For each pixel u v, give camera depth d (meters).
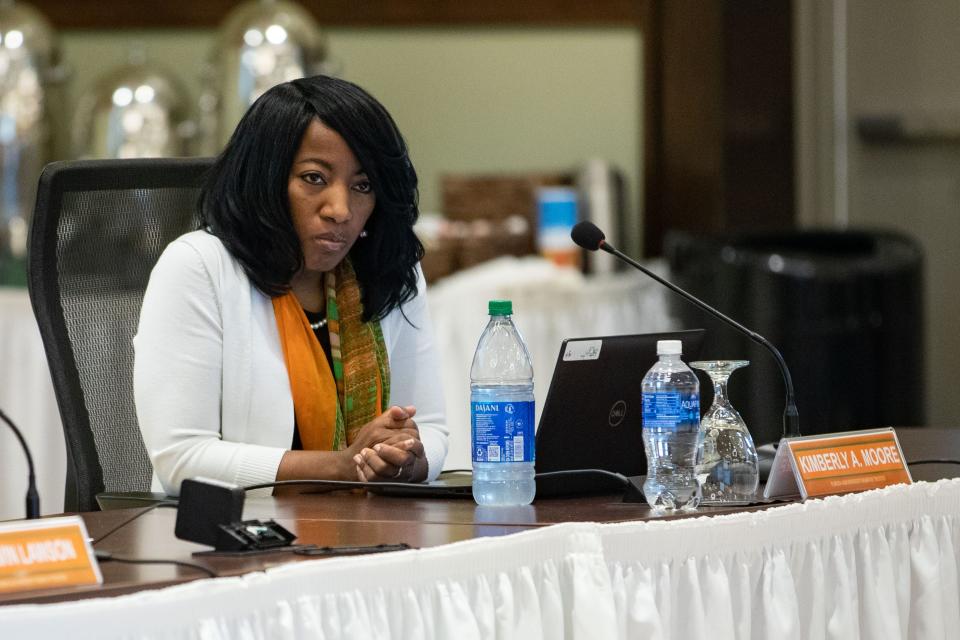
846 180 14.95
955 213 14.90
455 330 11.34
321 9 14.13
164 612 3.64
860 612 5.09
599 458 5.49
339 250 5.94
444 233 12.34
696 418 5.18
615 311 12.09
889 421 12.41
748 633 4.75
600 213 13.16
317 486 5.60
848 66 14.82
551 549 4.38
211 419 5.82
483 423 5.21
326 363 6.10
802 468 5.10
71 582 3.79
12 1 12.55
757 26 14.24
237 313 5.91
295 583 3.88
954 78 14.68
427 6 14.19
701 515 4.86
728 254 12.31
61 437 10.66
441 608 4.14
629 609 4.50
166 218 6.61
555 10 14.25
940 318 15.12
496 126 14.41
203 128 12.24
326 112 5.82
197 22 14.02
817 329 12.15
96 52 14.09
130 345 6.41
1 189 12.01
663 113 14.34
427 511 5.07
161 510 5.22
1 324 10.55
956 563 5.36
